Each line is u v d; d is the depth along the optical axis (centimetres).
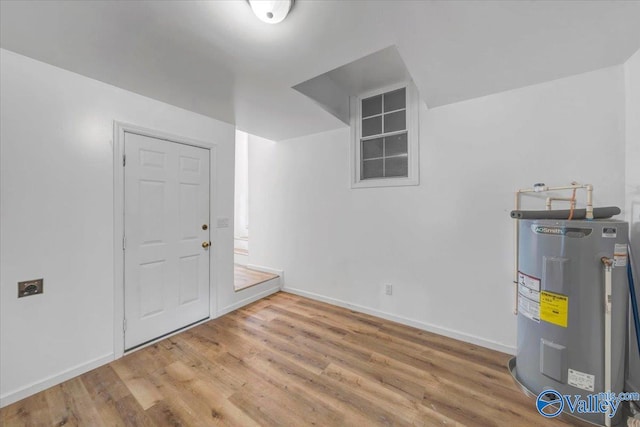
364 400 166
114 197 209
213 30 144
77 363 189
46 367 176
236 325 270
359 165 303
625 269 145
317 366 200
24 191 168
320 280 338
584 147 187
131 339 220
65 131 184
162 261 241
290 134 344
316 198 339
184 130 256
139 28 142
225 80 200
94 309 198
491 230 223
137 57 170
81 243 192
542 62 173
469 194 233
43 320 175
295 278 364
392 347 227
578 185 178
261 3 122
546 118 200
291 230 366
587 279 147
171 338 242
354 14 131
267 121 292
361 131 302
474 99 229
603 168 181
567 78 192
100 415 153
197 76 194
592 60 171
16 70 165
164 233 242
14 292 164
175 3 124
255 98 231
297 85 220
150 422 149
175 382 182
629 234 169
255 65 179
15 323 165
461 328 239
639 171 162
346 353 218
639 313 162
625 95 174
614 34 145
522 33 145
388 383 182
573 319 151
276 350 223
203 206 275
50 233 178
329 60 173
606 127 179
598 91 182
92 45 157
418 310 263
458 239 239
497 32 144
